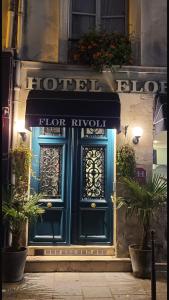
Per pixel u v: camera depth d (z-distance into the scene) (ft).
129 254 23.36
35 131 24.82
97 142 25.02
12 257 20.36
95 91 24.34
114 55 24.25
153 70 24.61
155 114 24.03
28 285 20.11
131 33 25.34
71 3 26.09
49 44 24.77
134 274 21.85
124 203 22.43
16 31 24.35
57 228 24.56
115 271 22.84
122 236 23.54
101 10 26.35
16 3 24.38
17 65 23.71
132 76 24.59
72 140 25.02
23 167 23.09
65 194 24.73
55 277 21.58
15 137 23.54
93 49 24.41
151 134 24.27
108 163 24.95
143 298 18.42
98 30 25.79
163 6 25.46
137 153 24.12
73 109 22.79
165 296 18.65
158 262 23.44
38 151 24.76
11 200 21.06
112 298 18.38
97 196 24.93
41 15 24.89
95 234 24.70
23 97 24.06
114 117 22.88
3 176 22.44
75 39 25.54
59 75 24.35
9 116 22.94
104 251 24.11
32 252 23.75
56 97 23.16
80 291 19.31
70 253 23.94
